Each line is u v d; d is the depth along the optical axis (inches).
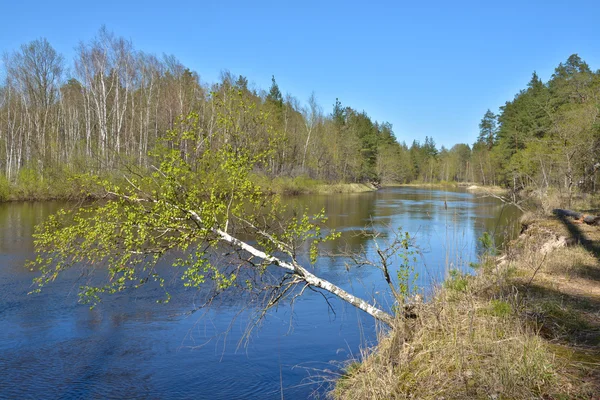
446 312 225.9
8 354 307.4
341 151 2479.1
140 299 419.2
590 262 388.8
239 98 264.1
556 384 163.8
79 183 264.7
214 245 259.6
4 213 1001.5
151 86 1425.9
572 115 931.3
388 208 1338.6
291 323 359.3
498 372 167.5
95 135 1539.1
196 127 257.1
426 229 857.5
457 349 185.3
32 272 511.2
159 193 249.6
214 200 249.3
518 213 1102.4
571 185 885.8
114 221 253.0
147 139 1306.6
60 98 1672.0
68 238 242.1
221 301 411.8
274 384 261.4
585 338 213.2
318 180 2209.6
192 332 344.5
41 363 294.0
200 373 278.8
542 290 300.8
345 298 262.4
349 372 225.1
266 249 267.6
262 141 269.3
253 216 268.1
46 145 1537.9
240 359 296.5
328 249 653.3
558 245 471.2
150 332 345.1
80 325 359.6
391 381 183.8
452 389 167.9
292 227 267.4
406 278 254.5
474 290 268.1
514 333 196.7
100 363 294.4
